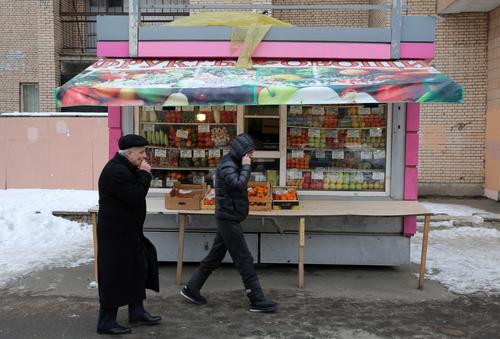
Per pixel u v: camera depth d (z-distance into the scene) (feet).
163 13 41.93
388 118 21.18
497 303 17.11
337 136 21.79
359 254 20.49
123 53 20.52
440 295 17.90
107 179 13.83
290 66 19.45
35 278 19.61
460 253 23.77
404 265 21.54
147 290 18.21
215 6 21.42
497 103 36.06
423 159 38.45
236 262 16.15
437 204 34.76
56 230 27.86
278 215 17.79
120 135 21.52
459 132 38.11
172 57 20.39
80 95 16.81
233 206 15.83
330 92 16.38
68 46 46.98
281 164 21.76
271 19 22.21
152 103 16.69
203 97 16.60
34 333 14.51
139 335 14.38
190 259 20.70
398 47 20.03
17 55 47.06
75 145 37.47
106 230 14.01
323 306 16.76
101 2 47.91
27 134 37.60
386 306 16.80
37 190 37.11
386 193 21.42
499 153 35.70
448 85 16.55
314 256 20.52
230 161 15.80
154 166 22.29
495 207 33.60
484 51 37.63
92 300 17.25
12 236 26.37
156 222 20.72
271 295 17.80
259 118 21.88
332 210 18.52
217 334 14.48
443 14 37.70
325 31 20.03
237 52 20.02
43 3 43.93
